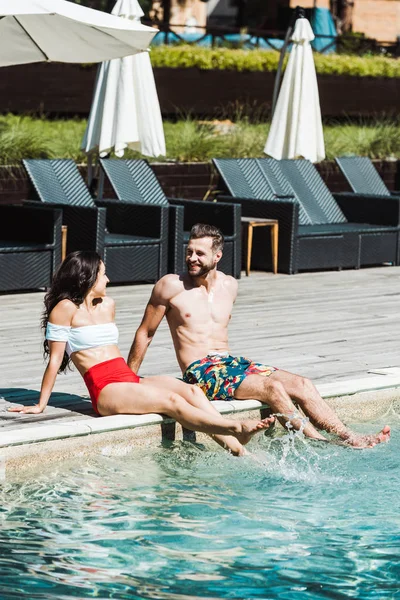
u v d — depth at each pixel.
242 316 8.70
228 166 11.83
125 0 11.23
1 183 11.76
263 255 11.34
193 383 5.82
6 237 9.85
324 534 4.45
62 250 10.12
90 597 3.77
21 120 15.74
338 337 7.93
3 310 8.80
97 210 9.76
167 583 3.91
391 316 8.89
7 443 4.96
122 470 5.22
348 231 11.49
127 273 10.07
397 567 4.11
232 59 19.50
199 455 5.51
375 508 4.77
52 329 5.48
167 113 19.02
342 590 3.89
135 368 5.94
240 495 4.91
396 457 5.51
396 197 11.95
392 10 27.11
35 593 3.78
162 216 10.24
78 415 5.55
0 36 8.50
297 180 12.24
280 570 4.05
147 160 12.41
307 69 12.45
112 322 5.63
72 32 8.41
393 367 6.89
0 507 4.65
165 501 4.80
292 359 7.12
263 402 5.72
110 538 4.34
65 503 4.73
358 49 22.86
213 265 5.84
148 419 5.39
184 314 5.86
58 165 10.86
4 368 6.69
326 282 10.73
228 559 4.16
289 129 12.59
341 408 6.20
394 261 11.97
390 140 15.83
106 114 11.22
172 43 20.33
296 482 5.10
